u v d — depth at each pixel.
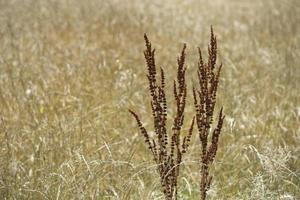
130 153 6.96
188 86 9.70
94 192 6.16
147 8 15.86
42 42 11.62
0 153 6.57
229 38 13.51
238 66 10.65
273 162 6.59
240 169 6.99
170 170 5.44
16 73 9.55
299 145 7.50
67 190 6.00
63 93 8.43
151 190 6.19
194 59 10.97
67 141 6.88
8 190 6.10
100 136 7.30
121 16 14.41
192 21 15.08
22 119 7.78
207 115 5.30
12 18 13.70
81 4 15.49
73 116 7.61
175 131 5.89
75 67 9.62
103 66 9.59
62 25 13.52
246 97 8.86
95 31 12.95
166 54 11.60
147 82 9.31
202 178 5.54
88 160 6.54
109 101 8.43
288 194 6.31
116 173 6.53
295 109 8.52
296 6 16.55
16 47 10.70
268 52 11.52
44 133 7.16
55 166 6.49
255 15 16.39
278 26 14.29
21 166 6.49
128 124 7.98
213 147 5.43
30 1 15.42
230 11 17.16
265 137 7.61
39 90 8.83
